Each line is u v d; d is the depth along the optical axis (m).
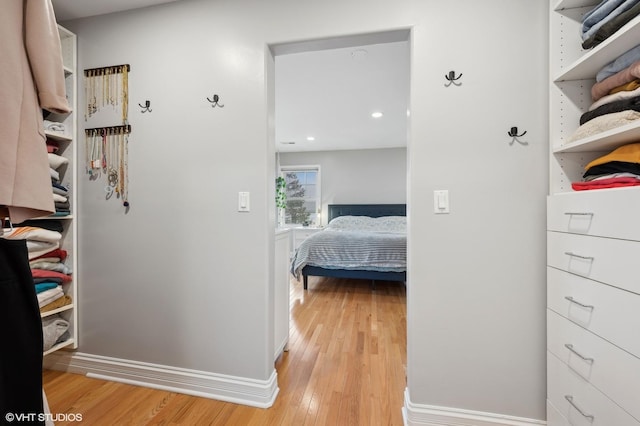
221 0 1.57
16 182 0.71
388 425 1.38
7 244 0.71
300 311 2.93
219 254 1.58
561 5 1.18
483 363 1.33
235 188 1.56
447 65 1.34
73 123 1.73
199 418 1.41
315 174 6.09
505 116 1.30
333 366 1.88
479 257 1.33
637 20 0.83
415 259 1.37
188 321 1.62
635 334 0.81
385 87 2.92
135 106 1.68
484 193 1.32
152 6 1.65
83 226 1.75
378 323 2.62
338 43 1.51
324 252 3.68
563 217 1.12
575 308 1.06
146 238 1.67
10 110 0.70
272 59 1.62
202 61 1.59
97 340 1.75
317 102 3.30
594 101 1.16
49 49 0.80
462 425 1.34
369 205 5.67
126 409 1.48
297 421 1.40
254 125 1.54
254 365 1.54
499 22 1.30
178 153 1.63
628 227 0.83
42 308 1.59
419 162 1.37
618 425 0.87
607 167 1.02
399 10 1.38
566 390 1.11
